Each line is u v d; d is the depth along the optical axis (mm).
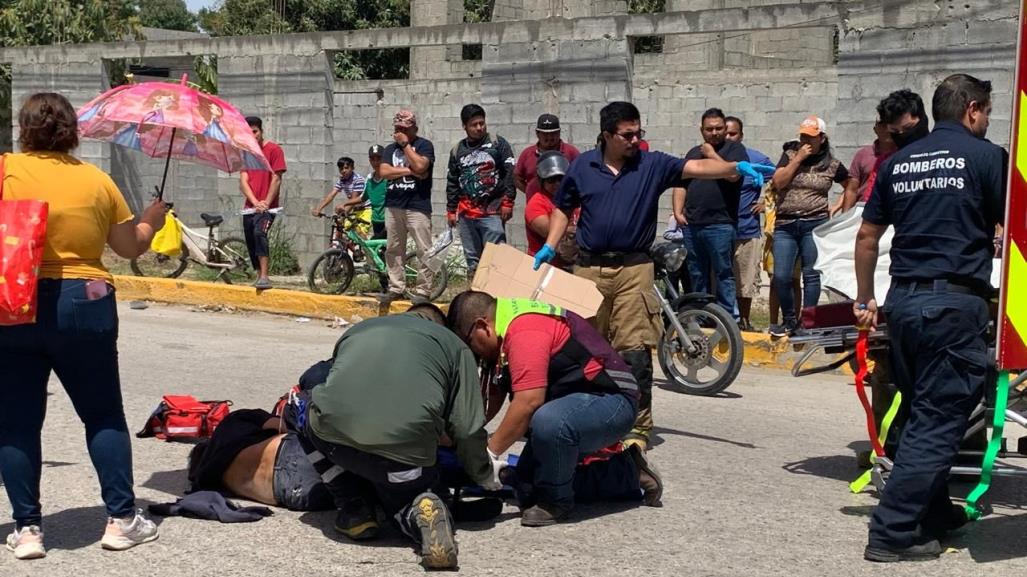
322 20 28656
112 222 4734
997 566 4809
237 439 5582
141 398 8133
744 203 10375
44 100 4633
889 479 4855
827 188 9914
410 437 4727
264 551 4883
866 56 11797
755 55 21078
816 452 6953
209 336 11203
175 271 14852
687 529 5297
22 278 4363
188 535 5074
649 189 6395
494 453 5188
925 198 4801
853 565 4820
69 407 7641
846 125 11977
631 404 5336
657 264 8430
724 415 8062
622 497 5719
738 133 10266
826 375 9695
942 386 4730
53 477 5961
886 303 4926
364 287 14312
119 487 4863
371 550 4918
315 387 4922
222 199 17109
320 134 16047
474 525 5316
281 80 16297
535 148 10188
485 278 6246
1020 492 5996
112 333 4707
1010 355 4613
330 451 4852
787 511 5621
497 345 5297
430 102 20422
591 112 13844
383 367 4773
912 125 5586
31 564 4691
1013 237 4582
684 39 19547
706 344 8766
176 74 24062
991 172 4711
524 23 14203
